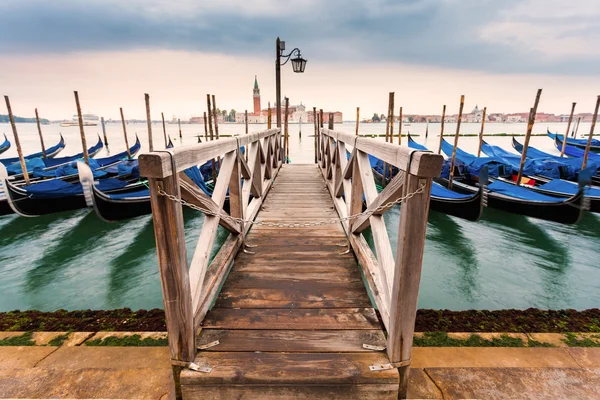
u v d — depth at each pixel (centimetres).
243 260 354
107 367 248
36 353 267
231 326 240
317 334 231
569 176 1311
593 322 322
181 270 185
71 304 574
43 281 660
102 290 623
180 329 193
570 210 860
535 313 341
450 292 618
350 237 378
